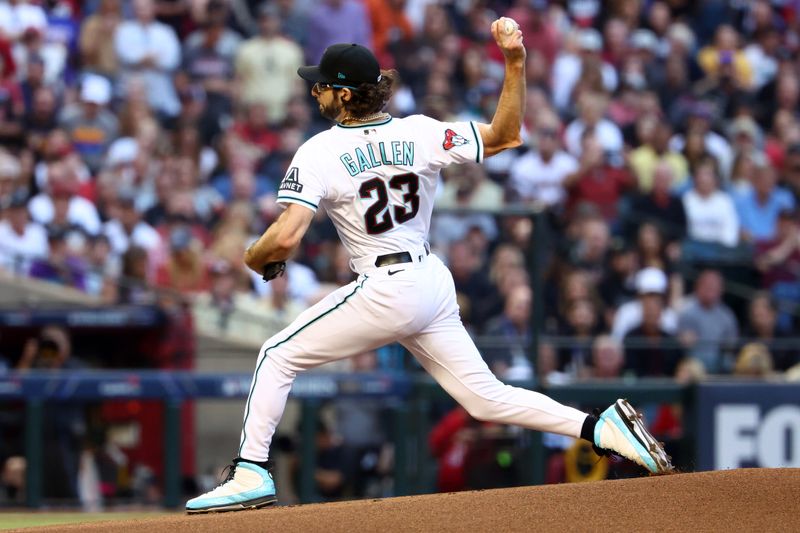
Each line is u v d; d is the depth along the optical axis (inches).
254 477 736.3
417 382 1320.1
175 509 1273.4
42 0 1963.6
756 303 1690.5
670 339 1573.6
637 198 1914.4
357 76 713.6
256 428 735.1
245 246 1657.2
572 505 687.7
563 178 1902.1
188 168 1729.8
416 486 1311.5
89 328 1448.1
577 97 2128.4
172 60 1971.0
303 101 1979.6
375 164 709.9
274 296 1573.6
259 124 1902.1
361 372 1330.0
